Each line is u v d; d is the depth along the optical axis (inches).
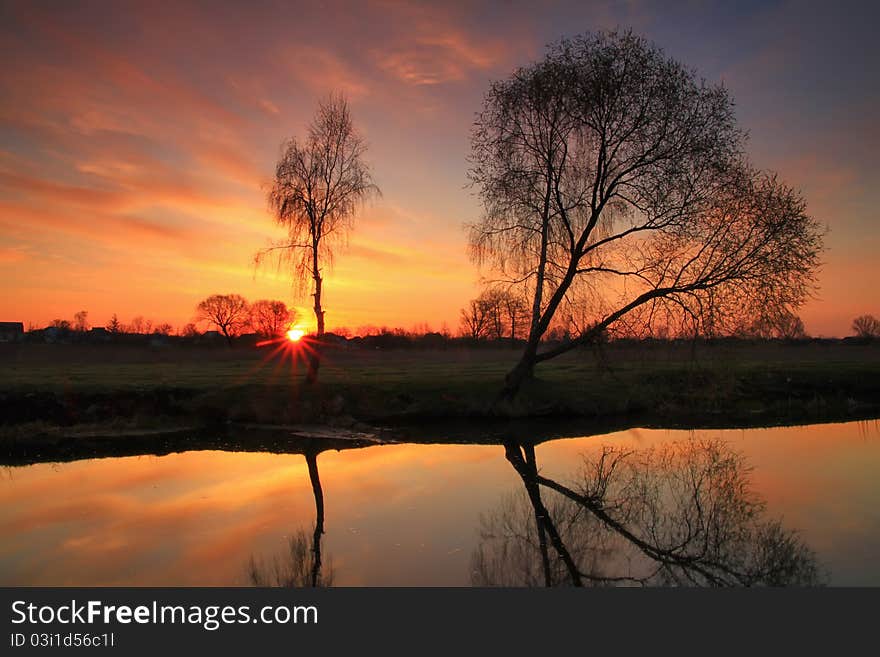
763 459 808.9
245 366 1867.6
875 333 3937.0
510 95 1010.1
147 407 1055.6
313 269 1127.0
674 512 584.7
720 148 905.5
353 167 1132.5
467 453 849.5
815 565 438.3
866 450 868.0
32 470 732.0
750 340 933.8
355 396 1122.7
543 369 1653.5
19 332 4195.4
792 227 879.1
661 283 966.4
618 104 946.7
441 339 3548.2
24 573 423.5
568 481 699.4
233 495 619.2
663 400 1240.8
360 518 545.6
